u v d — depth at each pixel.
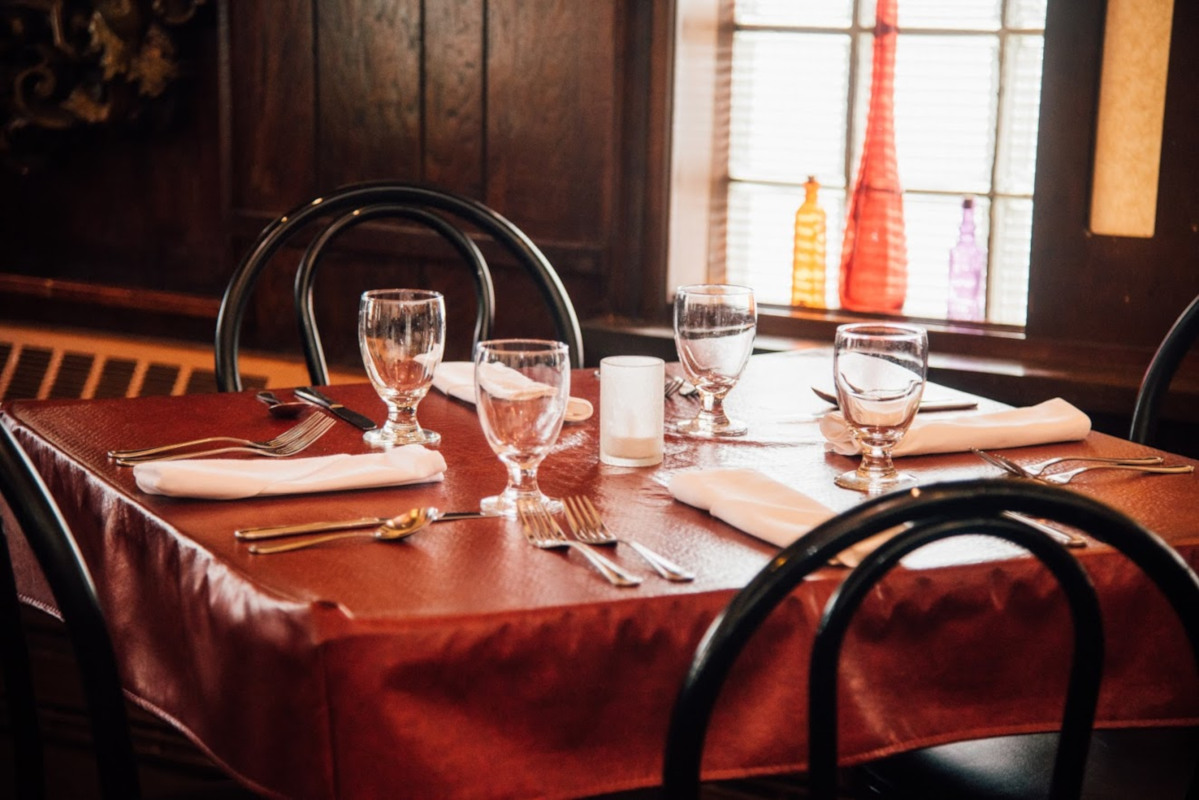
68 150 3.29
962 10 2.55
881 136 2.64
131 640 1.22
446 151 2.79
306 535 1.12
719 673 0.87
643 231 2.66
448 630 0.95
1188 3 2.24
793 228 2.75
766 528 1.12
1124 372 2.35
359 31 2.82
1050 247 2.43
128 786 1.20
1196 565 1.14
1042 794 1.28
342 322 2.96
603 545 1.11
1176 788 1.28
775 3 2.70
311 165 2.93
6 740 2.49
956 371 2.40
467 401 1.64
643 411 1.37
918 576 1.06
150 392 3.14
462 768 0.97
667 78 2.58
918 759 1.36
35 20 3.09
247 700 1.02
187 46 3.10
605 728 1.00
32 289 3.35
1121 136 2.36
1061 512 0.86
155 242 3.28
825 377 1.80
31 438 1.44
